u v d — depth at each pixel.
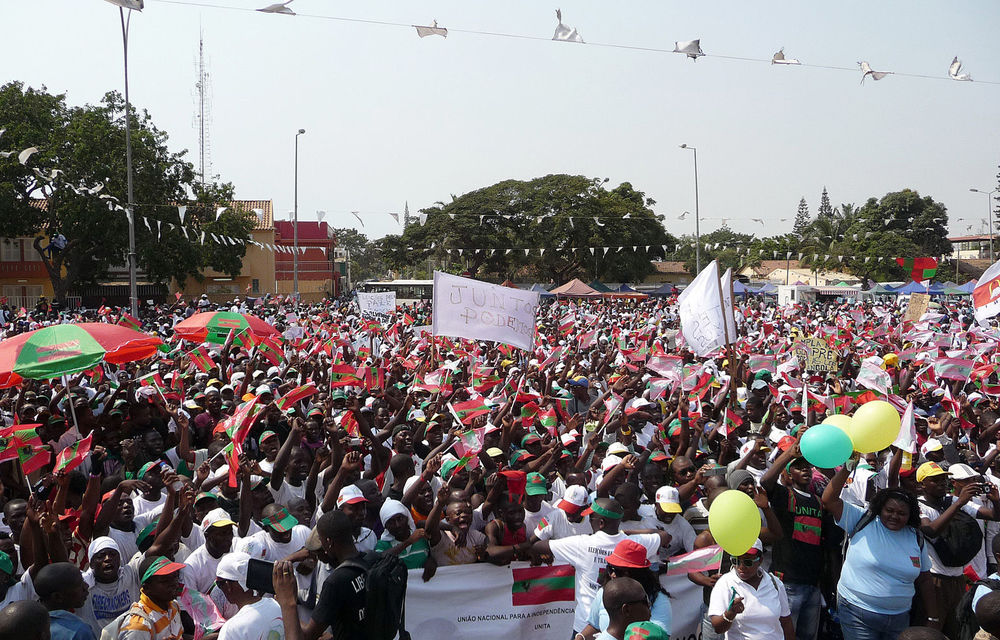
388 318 29.30
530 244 65.44
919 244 70.75
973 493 6.66
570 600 7.05
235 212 51.59
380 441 9.11
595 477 8.77
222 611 6.11
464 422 9.10
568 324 21.77
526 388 11.76
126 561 6.70
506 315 11.84
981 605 4.73
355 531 6.43
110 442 9.43
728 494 5.43
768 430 10.03
